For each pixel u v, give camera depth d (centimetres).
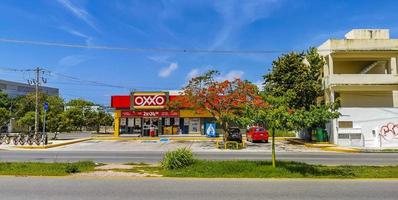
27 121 4325
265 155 2234
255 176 1212
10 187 1023
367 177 1202
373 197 896
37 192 952
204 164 1423
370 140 3181
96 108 7025
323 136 3391
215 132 4225
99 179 1170
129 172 1319
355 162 1791
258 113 1287
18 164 1497
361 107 3350
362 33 3631
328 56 3488
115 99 4522
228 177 1198
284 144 3372
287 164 1463
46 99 6444
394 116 3180
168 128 4547
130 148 2947
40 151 2631
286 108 1298
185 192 955
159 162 1764
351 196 907
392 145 3130
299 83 3409
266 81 3553
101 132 7125
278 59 3597
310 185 1062
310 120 1254
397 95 3509
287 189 998
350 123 3203
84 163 1566
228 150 2714
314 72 3500
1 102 6562
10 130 6178
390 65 3559
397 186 1046
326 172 1295
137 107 4456
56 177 1202
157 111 4472
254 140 3550
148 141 3819
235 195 916
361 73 3697
